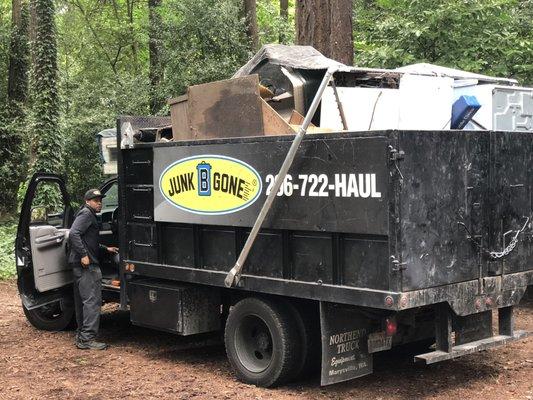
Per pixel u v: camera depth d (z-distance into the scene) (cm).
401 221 478
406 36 1106
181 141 646
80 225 727
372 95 609
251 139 575
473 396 543
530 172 582
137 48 2536
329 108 598
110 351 731
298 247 547
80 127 1800
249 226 582
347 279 511
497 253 547
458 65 1070
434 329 602
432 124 605
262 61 688
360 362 554
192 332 664
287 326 570
